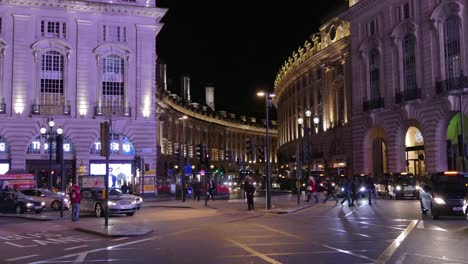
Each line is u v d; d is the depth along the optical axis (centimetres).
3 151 4997
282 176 8538
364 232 1862
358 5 5656
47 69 5153
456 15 4509
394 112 5172
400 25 5097
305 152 4222
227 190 6250
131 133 5303
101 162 5216
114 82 5331
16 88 5028
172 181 7562
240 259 1295
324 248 1466
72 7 5197
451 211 2284
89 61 5244
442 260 1236
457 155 4603
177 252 1441
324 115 6981
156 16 5472
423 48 4844
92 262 1296
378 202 3834
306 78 7806
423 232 1828
